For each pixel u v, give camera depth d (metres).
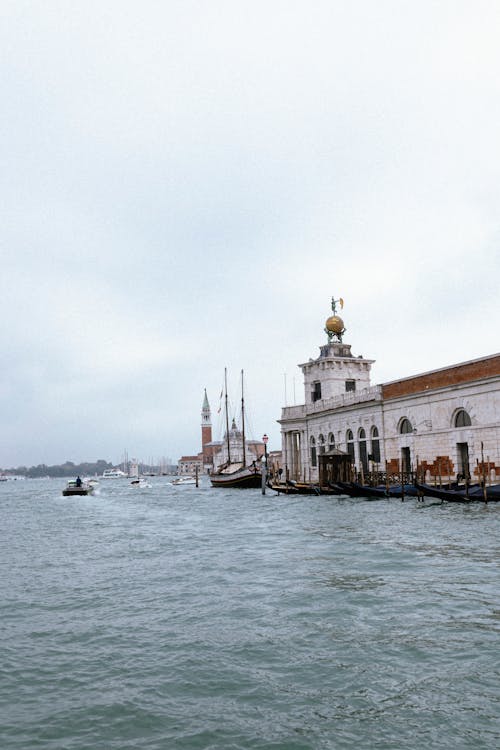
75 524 38.44
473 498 35.84
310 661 10.51
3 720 8.77
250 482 83.31
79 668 10.68
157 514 44.53
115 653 11.36
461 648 10.72
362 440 58.44
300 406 74.19
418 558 18.94
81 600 15.52
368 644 11.17
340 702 8.94
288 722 8.44
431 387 47.75
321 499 47.88
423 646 10.91
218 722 8.52
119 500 68.62
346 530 26.70
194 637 12.05
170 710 8.94
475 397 43.03
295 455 76.25
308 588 15.55
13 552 25.22
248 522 34.28
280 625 12.56
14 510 56.69
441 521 28.31
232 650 11.22
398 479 48.34
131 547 25.33
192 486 116.25
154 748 7.88
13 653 11.52
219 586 16.42
